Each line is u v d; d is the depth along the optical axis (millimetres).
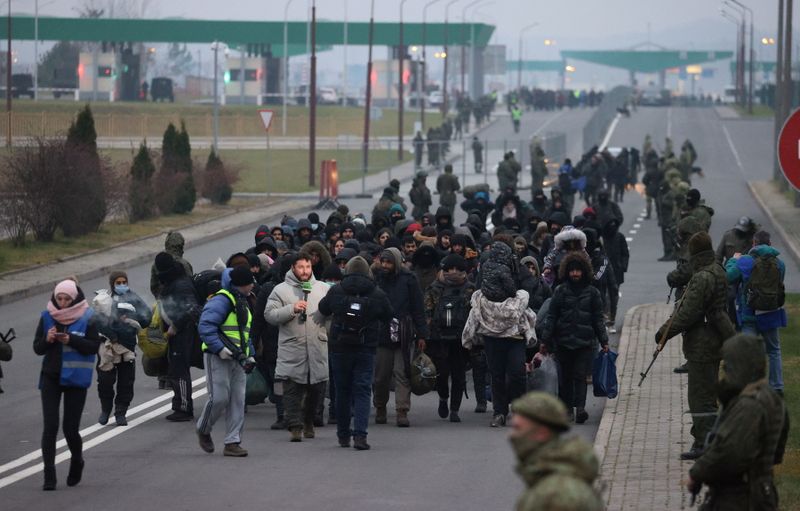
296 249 46344
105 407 34031
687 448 29344
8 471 28672
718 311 27547
